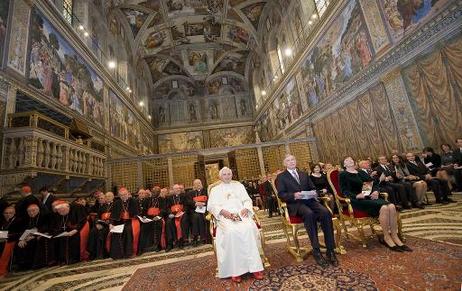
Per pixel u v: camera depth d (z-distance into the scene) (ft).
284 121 70.08
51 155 25.34
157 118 101.35
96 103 45.57
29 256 18.92
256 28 79.15
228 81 105.91
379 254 12.57
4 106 23.80
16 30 26.76
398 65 31.07
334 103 45.32
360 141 39.27
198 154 56.59
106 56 54.08
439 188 22.90
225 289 10.99
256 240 12.94
